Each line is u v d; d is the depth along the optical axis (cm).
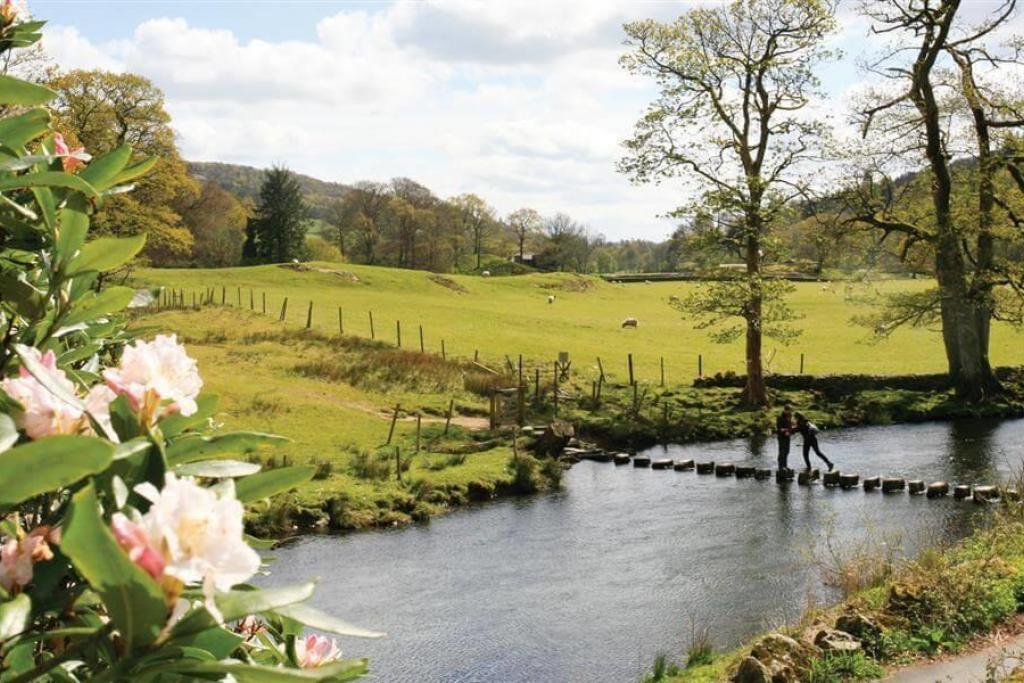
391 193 13188
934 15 3878
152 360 197
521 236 15438
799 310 8856
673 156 4038
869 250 4253
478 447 3272
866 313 8462
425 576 2025
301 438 3247
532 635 1666
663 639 1631
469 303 8700
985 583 1307
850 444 3622
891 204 4200
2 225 261
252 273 8812
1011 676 1020
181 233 5888
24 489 150
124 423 194
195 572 143
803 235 4231
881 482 2880
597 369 5141
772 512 2591
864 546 2061
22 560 185
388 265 12950
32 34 255
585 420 3872
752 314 4134
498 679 1473
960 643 1183
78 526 132
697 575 2005
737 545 2247
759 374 4297
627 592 1902
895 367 5497
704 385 4650
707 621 1714
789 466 3244
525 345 5856
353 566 2102
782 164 3997
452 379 4456
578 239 15200
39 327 244
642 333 7119
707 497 2802
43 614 195
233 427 3238
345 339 5038
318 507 2467
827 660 1135
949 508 2567
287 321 5659
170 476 151
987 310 4381
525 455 3142
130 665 155
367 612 1794
